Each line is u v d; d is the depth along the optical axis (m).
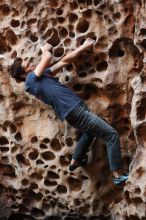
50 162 5.54
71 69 5.29
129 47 5.13
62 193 5.62
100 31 5.13
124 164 5.37
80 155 5.23
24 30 5.40
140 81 4.92
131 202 5.08
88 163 5.44
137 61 5.14
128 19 5.04
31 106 5.55
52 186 5.63
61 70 5.30
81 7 5.16
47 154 5.57
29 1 5.34
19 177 5.71
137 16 4.89
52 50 5.30
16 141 5.63
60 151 5.50
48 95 4.95
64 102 4.93
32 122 5.58
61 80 5.30
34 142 5.60
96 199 5.52
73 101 4.93
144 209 4.95
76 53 5.02
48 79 4.96
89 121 4.95
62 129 5.46
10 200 5.89
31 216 5.88
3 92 5.60
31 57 5.38
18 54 5.43
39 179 5.66
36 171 5.61
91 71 5.25
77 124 5.00
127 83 5.19
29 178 5.67
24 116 5.60
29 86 4.98
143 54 4.95
